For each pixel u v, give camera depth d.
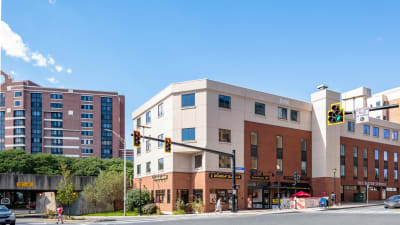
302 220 24.95
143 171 54.84
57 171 95.19
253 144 47.06
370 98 88.56
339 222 22.80
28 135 129.62
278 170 49.09
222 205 42.59
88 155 135.50
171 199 43.28
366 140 62.22
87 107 139.12
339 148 53.78
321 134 52.66
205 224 23.36
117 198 53.59
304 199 43.19
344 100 85.75
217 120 43.84
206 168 42.03
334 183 49.38
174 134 44.34
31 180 57.00
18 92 132.00
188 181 44.62
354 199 57.56
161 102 49.19
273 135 49.41
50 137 132.38
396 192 66.69
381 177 63.78
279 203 45.78
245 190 45.00
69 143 134.00
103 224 27.59
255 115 47.91
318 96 53.81
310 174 52.88
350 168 58.06
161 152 47.78
